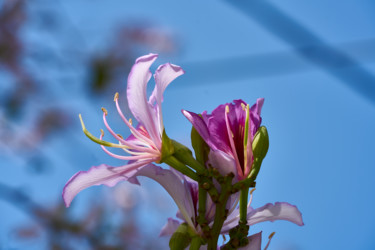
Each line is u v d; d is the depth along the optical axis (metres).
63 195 0.41
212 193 0.41
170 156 0.42
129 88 0.42
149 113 0.42
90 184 0.42
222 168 0.42
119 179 0.42
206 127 0.42
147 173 0.42
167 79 0.42
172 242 0.42
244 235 0.42
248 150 0.42
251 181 0.41
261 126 0.42
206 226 0.41
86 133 0.42
